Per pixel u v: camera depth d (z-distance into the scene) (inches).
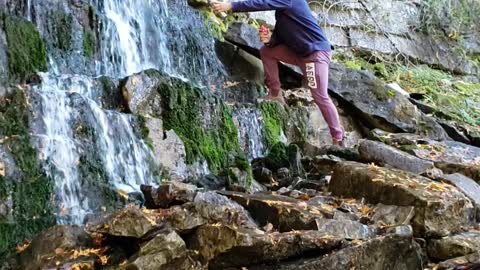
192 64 221.8
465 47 346.3
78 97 155.6
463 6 349.4
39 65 168.9
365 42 307.0
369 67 297.6
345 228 127.1
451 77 326.0
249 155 202.7
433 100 283.3
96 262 115.4
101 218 133.3
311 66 205.2
